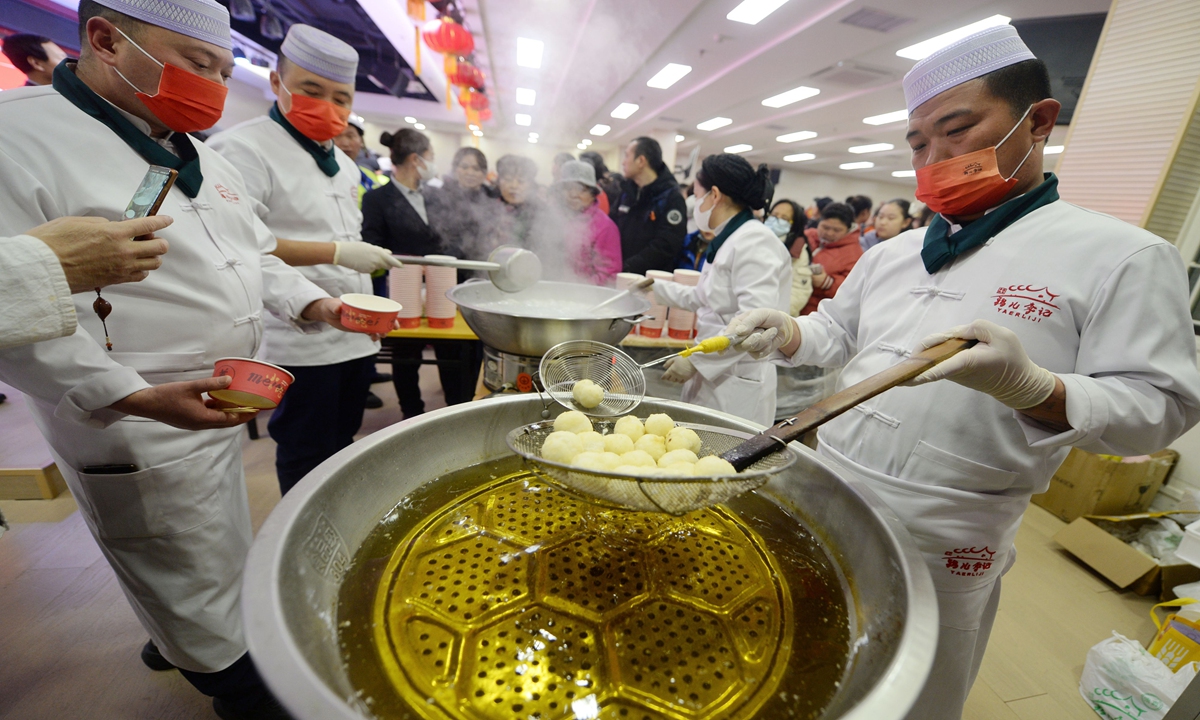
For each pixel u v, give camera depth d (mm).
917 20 4426
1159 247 795
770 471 673
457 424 962
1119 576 2098
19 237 724
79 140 943
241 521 1314
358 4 6125
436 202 3057
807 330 1287
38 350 842
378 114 12141
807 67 6047
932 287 1010
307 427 1962
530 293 1865
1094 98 2605
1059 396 771
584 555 771
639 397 1120
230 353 1197
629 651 609
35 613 1617
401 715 514
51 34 5027
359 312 1372
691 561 779
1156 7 2340
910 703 459
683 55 6258
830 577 761
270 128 1750
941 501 946
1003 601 2020
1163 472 2561
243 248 1277
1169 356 779
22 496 2117
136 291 1006
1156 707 1421
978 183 897
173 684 1430
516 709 531
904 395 998
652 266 3197
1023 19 4023
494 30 6223
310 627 556
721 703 551
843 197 16469
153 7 917
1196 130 2287
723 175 1787
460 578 708
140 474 1035
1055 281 867
